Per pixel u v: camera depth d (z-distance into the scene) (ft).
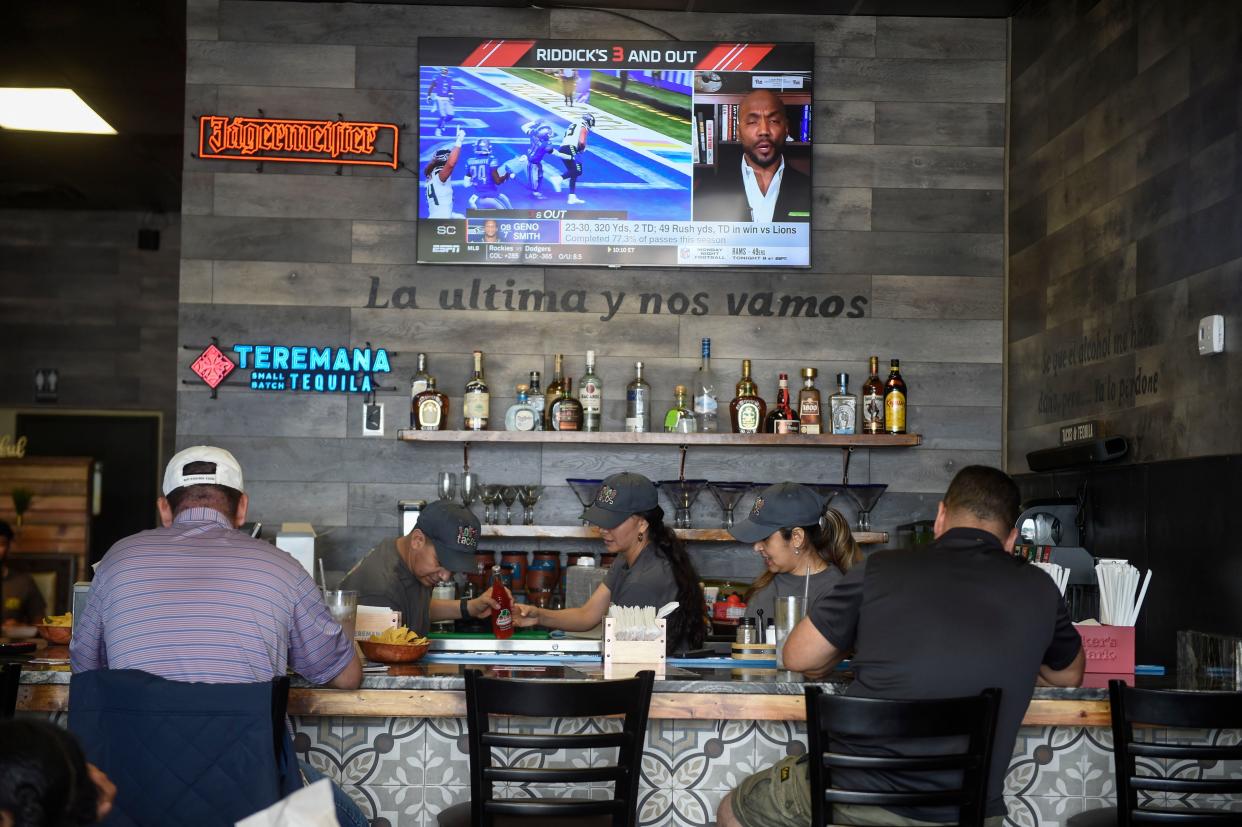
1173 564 12.21
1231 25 11.37
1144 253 13.03
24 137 22.71
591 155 16.66
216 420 16.48
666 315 16.83
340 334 16.62
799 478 16.84
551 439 16.01
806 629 8.36
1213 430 11.56
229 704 7.36
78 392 28.27
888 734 7.39
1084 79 14.64
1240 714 8.30
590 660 10.86
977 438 16.92
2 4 16.71
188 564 7.98
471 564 12.32
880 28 17.11
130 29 17.63
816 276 16.94
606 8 16.79
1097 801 10.09
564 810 7.97
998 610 7.84
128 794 7.33
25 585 21.07
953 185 17.07
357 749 9.87
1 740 4.16
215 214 16.60
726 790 9.95
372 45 16.78
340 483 16.52
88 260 28.37
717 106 16.76
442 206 16.57
